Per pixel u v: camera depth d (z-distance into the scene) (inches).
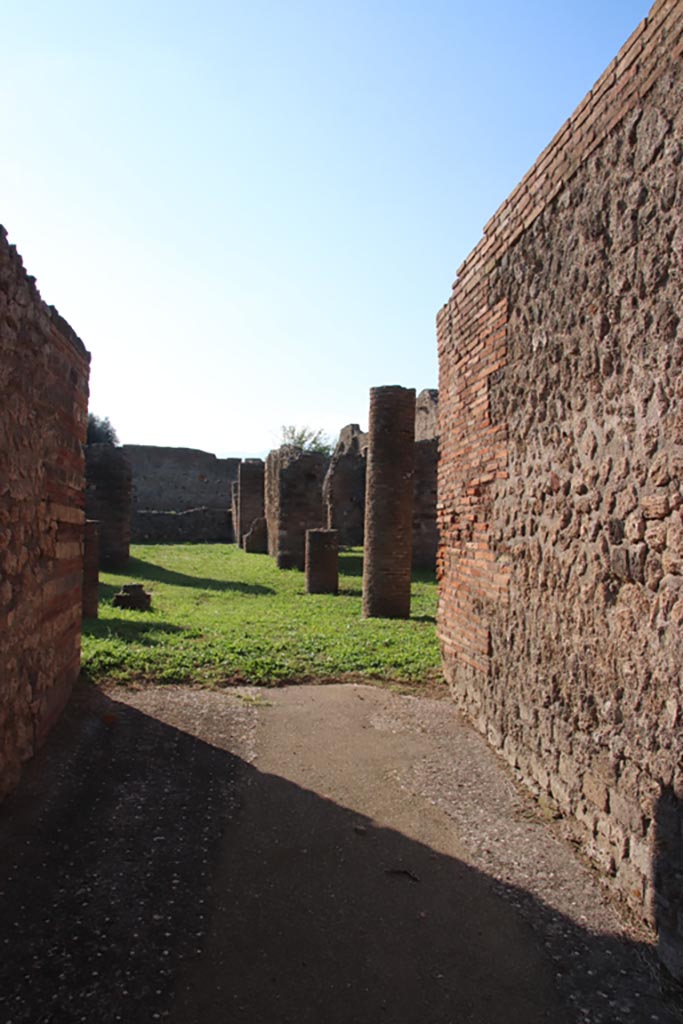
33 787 175.5
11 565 172.1
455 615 275.9
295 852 161.5
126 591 494.6
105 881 142.6
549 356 186.7
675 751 127.0
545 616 187.5
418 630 438.0
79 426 258.7
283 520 828.6
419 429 1112.8
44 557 205.6
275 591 645.9
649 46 138.4
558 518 179.9
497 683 225.1
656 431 135.9
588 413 164.6
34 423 194.1
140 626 402.9
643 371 140.7
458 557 271.7
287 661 331.6
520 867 156.6
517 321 210.1
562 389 178.5
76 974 114.9
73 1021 104.7
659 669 133.2
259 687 296.7
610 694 152.1
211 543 1279.5
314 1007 111.7
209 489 1779.0
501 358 223.1
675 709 127.5
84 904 134.2
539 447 192.9
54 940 122.8
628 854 142.2
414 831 172.9
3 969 114.4
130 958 120.0
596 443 160.4
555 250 183.5
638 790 139.2
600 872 153.1
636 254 143.4
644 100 140.3
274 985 116.4
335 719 256.4
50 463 213.9
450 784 200.8
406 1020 109.9
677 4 128.6
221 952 124.0
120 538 765.3
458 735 240.8
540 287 193.0
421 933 132.4
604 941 131.0
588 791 161.2
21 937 122.6
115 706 249.8
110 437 1860.2
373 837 169.5
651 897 132.4
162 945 124.4
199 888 143.8
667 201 132.0
